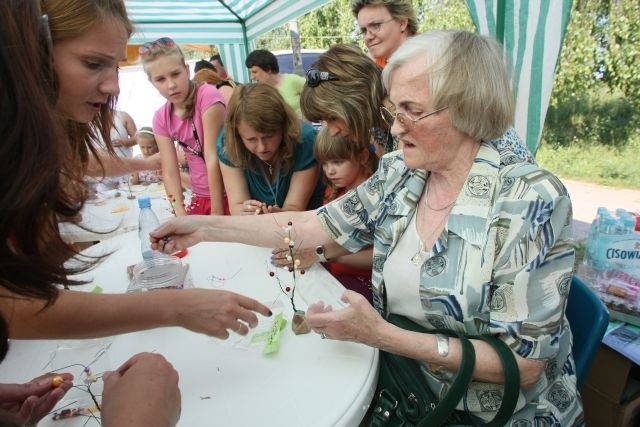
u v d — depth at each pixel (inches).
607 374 64.5
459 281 40.4
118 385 26.6
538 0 70.6
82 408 37.0
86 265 35.8
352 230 57.8
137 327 39.4
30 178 21.4
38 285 25.5
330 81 62.2
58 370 42.4
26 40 20.7
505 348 37.6
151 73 98.3
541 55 72.6
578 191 193.6
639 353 60.6
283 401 36.3
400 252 47.0
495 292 38.8
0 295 26.2
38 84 21.5
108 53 30.1
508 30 76.2
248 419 34.7
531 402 42.0
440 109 39.4
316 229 59.0
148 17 226.7
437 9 225.9
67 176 30.0
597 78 199.6
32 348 46.0
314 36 358.3
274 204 84.2
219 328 40.3
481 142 43.5
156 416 24.7
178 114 104.3
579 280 50.7
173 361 42.3
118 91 34.2
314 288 54.7
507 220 38.5
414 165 43.4
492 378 38.4
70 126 36.0
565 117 215.2
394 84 41.2
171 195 106.3
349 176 69.4
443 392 42.6
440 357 38.2
